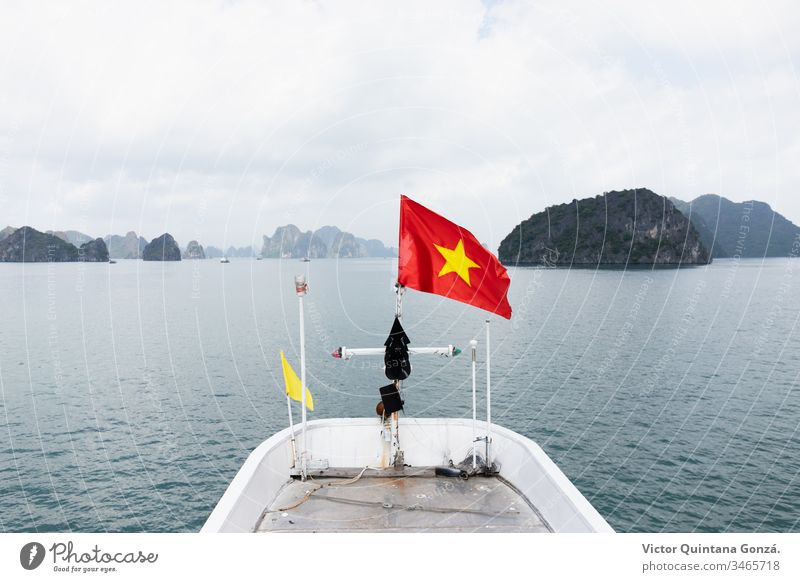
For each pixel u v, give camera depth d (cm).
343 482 575
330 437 621
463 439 625
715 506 1627
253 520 488
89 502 1639
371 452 625
